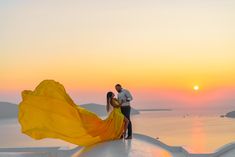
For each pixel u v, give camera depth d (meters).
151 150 11.19
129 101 12.55
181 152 11.99
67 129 11.12
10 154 11.35
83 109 11.68
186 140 134.00
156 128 197.00
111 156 9.99
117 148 10.96
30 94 10.70
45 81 10.94
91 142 11.73
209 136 151.50
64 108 10.98
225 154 11.05
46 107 10.80
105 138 12.09
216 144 118.44
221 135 156.50
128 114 12.62
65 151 11.36
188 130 185.25
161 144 12.59
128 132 12.66
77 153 10.96
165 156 10.86
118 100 12.45
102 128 11.91
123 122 12.48
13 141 125.12
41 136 10.89
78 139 11.42
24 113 10.65
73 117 11.09
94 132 11.62
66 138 11.23
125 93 12.51
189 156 10.92
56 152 11.43
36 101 10.73
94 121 11.65
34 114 10.73
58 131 11.02
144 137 13.22
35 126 10.75
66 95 11.11
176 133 164.25
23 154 11.35
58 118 10.95
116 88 12.55
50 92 10.88
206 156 10.88
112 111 12.39
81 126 11.25
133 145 11.42
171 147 12.36
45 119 10.83
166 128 197.75
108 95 12.45
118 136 12.50
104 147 11.20
